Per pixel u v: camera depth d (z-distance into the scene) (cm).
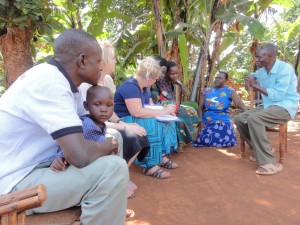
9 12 345
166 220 244
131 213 253
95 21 584
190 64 716
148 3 616
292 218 248
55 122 139
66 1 552
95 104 189
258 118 349
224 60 636
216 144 454
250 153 423
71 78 155
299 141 492
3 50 412
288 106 359
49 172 153
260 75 385
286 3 671
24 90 146
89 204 149
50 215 153
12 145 152
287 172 351
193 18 593
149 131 325
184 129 416
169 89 419
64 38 153
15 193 120
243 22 478
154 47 604
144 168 342
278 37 794
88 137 178
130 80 327
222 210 262
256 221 244
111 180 147
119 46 581
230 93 451
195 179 330
